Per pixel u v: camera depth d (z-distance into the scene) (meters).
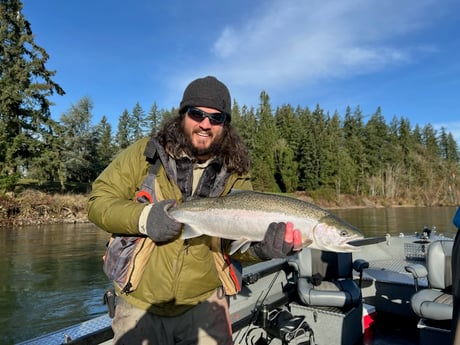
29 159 30.30
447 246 4.70
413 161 73.38
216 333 2.38
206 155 2.48
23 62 29.91
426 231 7.56
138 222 2.03
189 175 2.43
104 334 2.76
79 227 25.83
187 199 2.41
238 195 2.53
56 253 16.23
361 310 4.88
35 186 36.34
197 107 2.31
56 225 26.95
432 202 65.38
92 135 54.50
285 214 2.57
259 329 4.33
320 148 59.59
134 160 2.36
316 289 4.88
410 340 4.84
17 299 10.13
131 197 2.38
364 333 5.07
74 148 50.88
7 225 25.95
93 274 12.71
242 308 4.50
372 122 77.50
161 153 2.32
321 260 5.50
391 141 78.00
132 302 2.25
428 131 89.56
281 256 2.25
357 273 6.42
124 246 2.21
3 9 29.31
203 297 2.38
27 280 11.95
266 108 74.25
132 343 2.20
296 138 65.12
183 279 2.25
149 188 2.31
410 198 65.88
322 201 56.62
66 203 28.89
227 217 2.42
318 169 59.03
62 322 8.62
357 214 43.94
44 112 31.58
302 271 5.32
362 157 67.88
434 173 72.81
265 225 2.50
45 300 10.09
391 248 7.98
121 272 2.18
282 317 4.21
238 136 2.66
